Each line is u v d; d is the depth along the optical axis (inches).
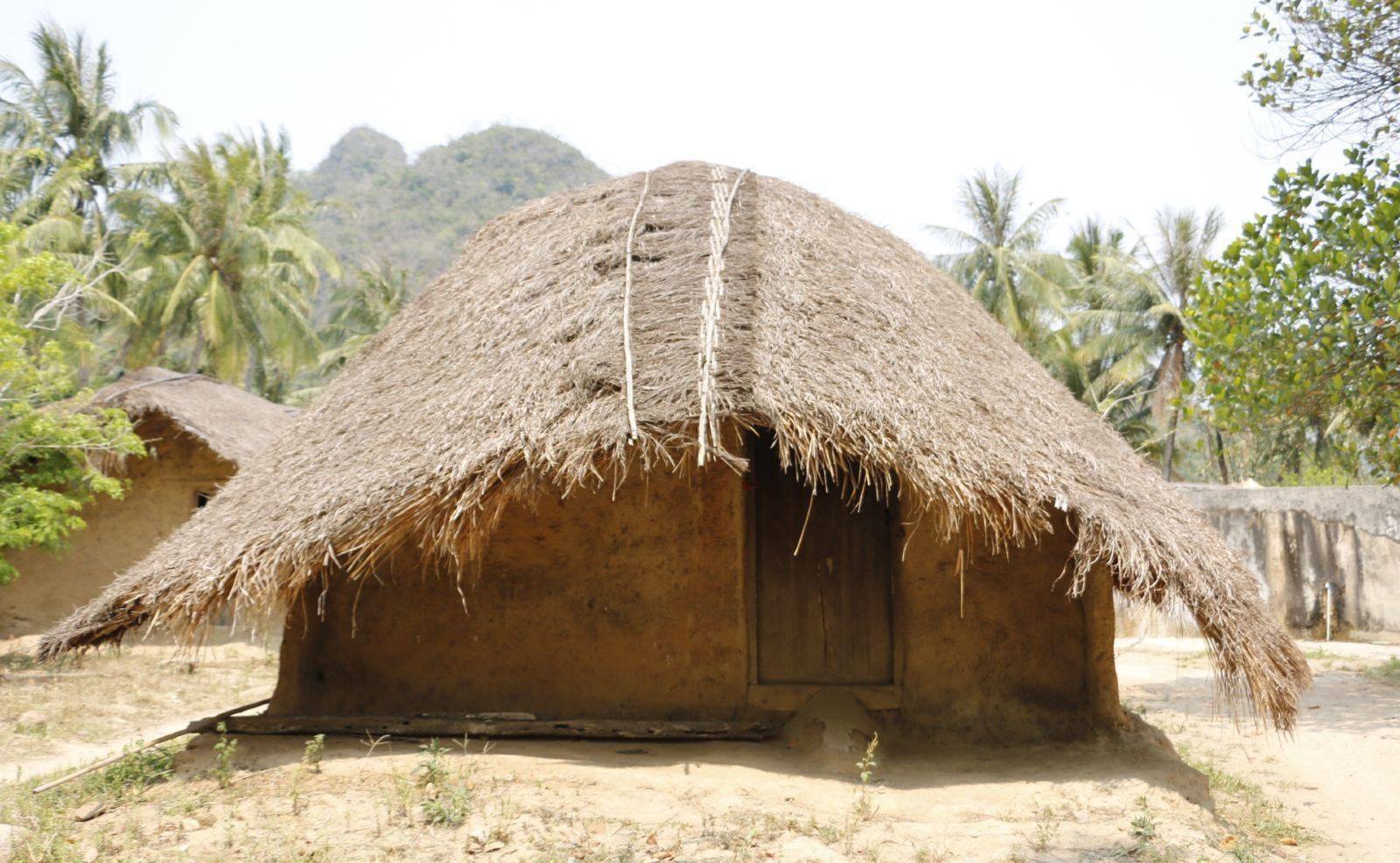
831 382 224.5
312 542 213.9
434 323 310.7
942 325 294.7
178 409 572.7
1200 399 368.2
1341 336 311.4
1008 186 1249.4
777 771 227.0
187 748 238.1
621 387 222.5
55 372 498.3
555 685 273.4
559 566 277.0
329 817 189.5
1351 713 378.0
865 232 353.7
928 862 175.6
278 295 1178.6
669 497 276.1
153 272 1103.6
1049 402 285.0
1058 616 266.2
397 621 278.4
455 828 184.2
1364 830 232.5
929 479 209.9
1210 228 1176.8
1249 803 244.8
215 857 173.3
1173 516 246.1
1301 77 328.5
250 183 1181.1
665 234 301.6
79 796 210.5
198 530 250.7
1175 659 561.0
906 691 270.8
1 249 472.1
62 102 1143.6
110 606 233.6
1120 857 178.5
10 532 451.2
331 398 298.5
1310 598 660.1
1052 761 241.0
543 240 327.9
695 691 271.6
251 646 527.8
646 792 204.5
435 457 220.2
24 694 380.5
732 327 239.0
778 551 290.4
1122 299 1219.9
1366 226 307.7
